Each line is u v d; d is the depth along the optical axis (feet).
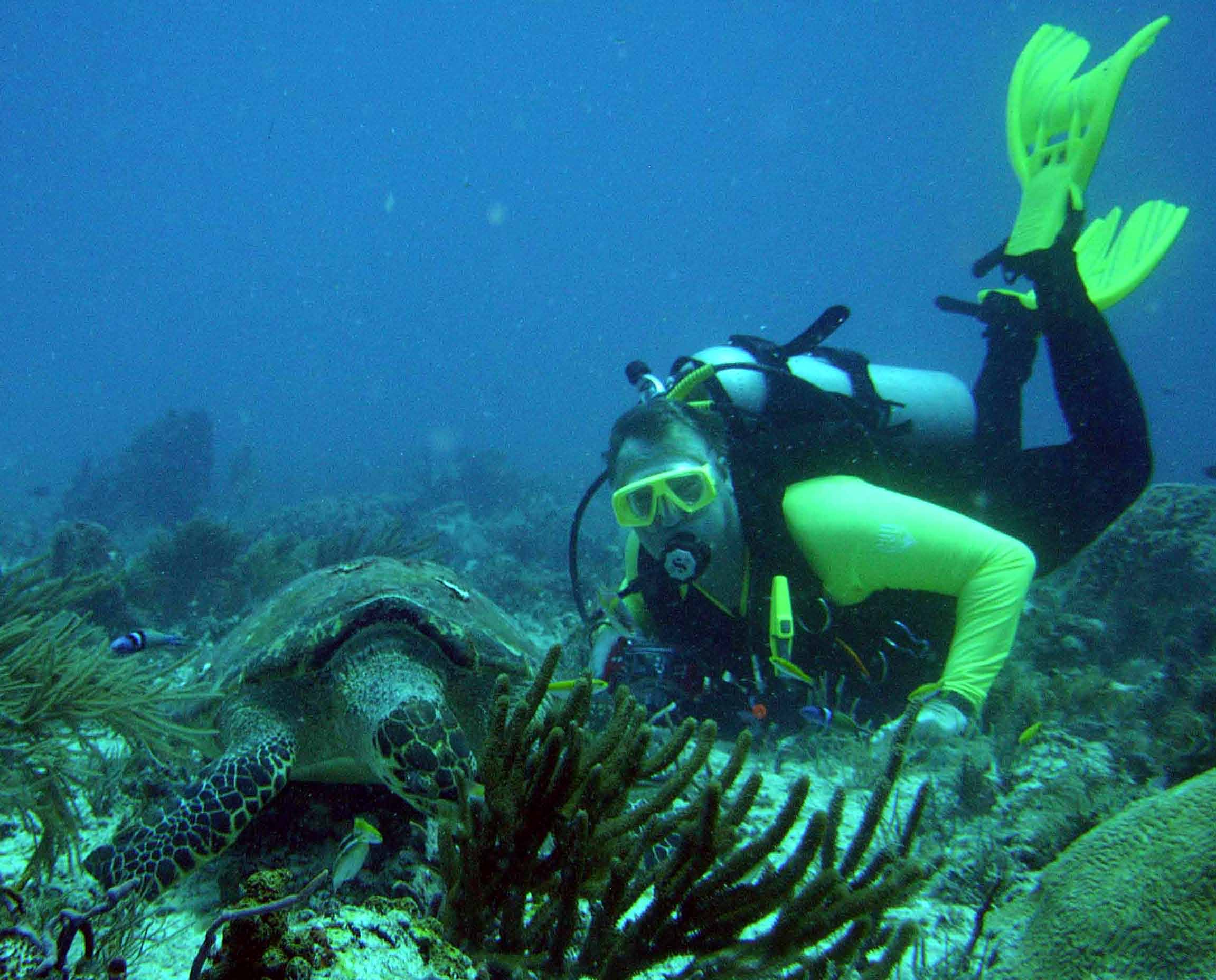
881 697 16.74
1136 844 8.27
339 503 74.84
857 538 14.53
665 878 6.35
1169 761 13.87
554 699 12.97
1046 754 15.14
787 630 14.48
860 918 6.73
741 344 18.81
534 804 6.68
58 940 5.54
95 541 31.63
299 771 12.16
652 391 18.25
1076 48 21.99
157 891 9.00
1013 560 14.15
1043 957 8.18
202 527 33.04
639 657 16.60
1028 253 19.38
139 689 11.80
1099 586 25.96
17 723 10.27
